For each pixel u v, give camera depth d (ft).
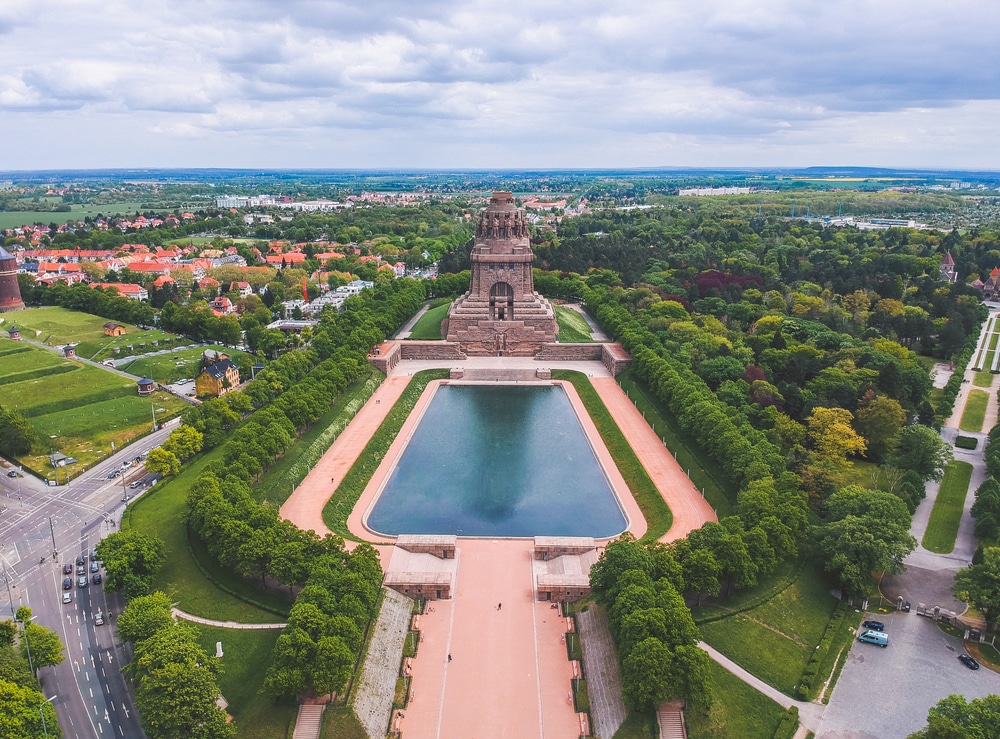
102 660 423.64
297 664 368.07
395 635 433.89
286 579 448.65
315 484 628.28
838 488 557.74
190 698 346.54
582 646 429.79
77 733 370.32
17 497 625.00
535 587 492.54
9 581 502.38
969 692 397.19
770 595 459.73
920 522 577.84
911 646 433.89
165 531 541.34
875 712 381.19
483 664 418.92
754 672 404.16
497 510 601.21
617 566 434.30
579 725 375.86
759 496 508.94
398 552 520.83
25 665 383.04
